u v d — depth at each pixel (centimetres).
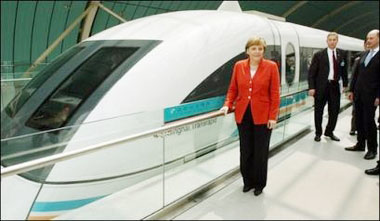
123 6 1342
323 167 371
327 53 446
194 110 351
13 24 1107
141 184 283
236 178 342
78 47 427
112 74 342
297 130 497
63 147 257
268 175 350
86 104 324
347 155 411
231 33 416
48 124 325
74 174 280
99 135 277
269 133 293
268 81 280
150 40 375
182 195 298
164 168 296
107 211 262
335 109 462
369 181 335
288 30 560
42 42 1239
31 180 262
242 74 288
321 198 300
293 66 564
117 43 390
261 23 486
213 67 381
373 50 371
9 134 343
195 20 416
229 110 316
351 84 414
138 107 320
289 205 288
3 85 591
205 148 351
